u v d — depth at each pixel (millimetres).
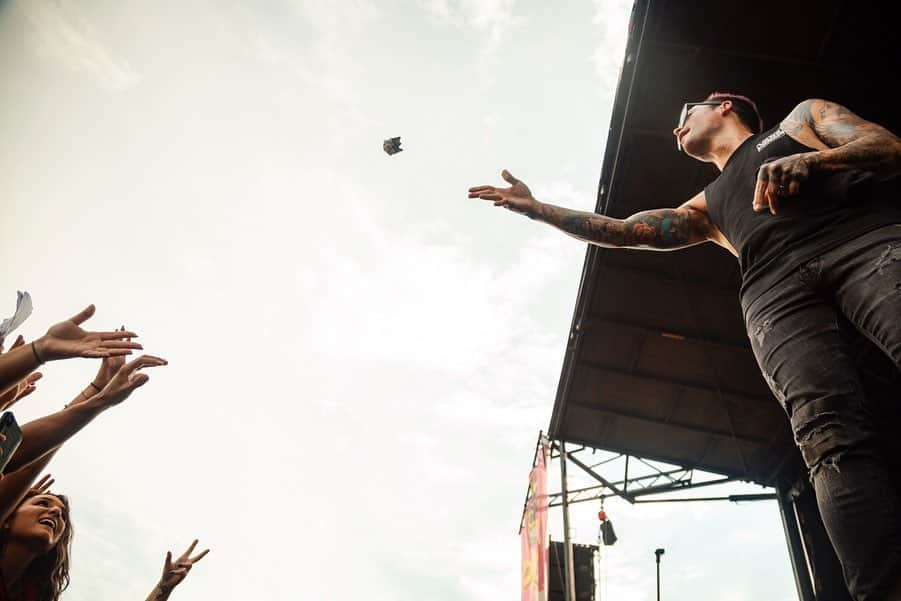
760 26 7582
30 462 2359
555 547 14656
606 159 9242
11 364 2236
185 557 3398
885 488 1406
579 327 11109
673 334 10875
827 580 11297
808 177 1794
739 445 12234
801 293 1743
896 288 1516
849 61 7656
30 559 2553
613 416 12453
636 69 8180
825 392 1563
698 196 2760
